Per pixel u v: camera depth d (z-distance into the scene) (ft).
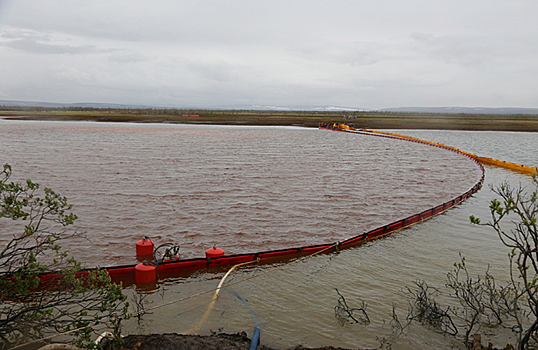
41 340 22.89
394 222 48.01
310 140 176.86
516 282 33.06
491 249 41.27
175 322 26.35
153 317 26.99
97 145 131.64
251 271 35.24
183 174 80.94
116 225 46.34
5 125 225.76
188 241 42.04
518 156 139.54
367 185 74.79
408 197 65.98
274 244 42.04
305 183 74.69
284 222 49.57
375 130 256.93
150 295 30.60
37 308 22.24
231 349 21.61
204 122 301.84
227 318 26.99
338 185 73.67
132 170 84.07
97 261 36.09
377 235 45.62
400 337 24.89
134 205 55.31
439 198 66.18
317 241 43.29
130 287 32.07
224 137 180.24
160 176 77.97
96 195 60.54
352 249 41.04
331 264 36.96
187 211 53.06
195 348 21.38
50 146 125.29
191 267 35.53
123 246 39.99
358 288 32.01
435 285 32.58
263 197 62.28
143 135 178.91
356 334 25.14
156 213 51.70
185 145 139.33
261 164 97.81
